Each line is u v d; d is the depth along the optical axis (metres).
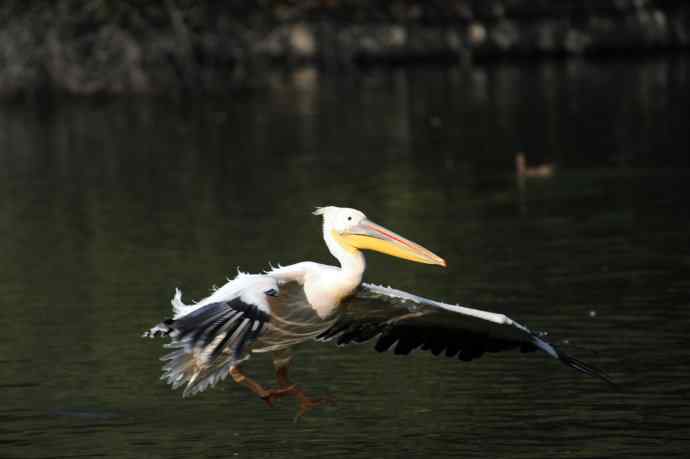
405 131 32.91
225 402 10.12
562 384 10.34
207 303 7.16
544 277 14.48
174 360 7.69
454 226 18.38
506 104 39.06
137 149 30.28
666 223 18.12
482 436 9.11
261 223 18.98
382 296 8.27
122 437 9.27
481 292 13.76
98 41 39.97
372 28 52.78
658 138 29.55
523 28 56.44
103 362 11.27
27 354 11.59
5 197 22.92
